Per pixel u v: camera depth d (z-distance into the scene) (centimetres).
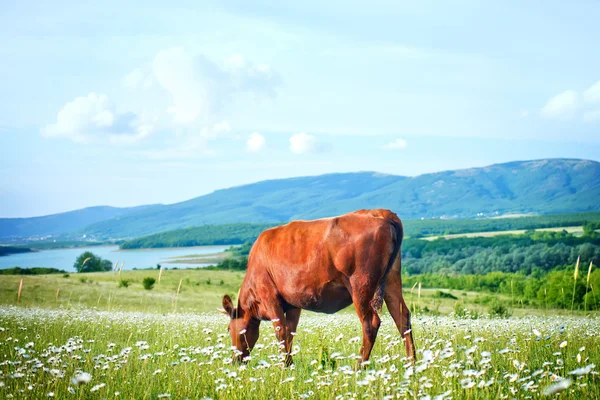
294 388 655
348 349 941
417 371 584
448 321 1182
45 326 1279
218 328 1400
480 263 13075
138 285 5753
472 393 537
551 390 443
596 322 1292
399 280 853
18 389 651
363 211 873
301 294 899
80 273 7888
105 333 1286
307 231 894
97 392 655
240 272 9281
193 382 687
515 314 2442
